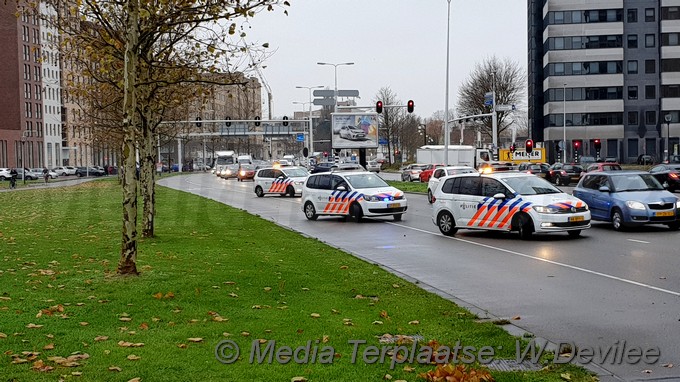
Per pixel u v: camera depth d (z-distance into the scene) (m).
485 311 9.63
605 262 14.41
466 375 6.32
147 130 18.00
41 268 12.57
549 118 91.19
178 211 29.44
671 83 88.06
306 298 10.20
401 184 51.66
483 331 8.23
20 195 46.53
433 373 6.38
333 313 9.16
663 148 88.62
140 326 8.20
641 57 89.25
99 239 17.92
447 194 20.47
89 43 16.25
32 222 24.14
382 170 92.50
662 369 6.92
